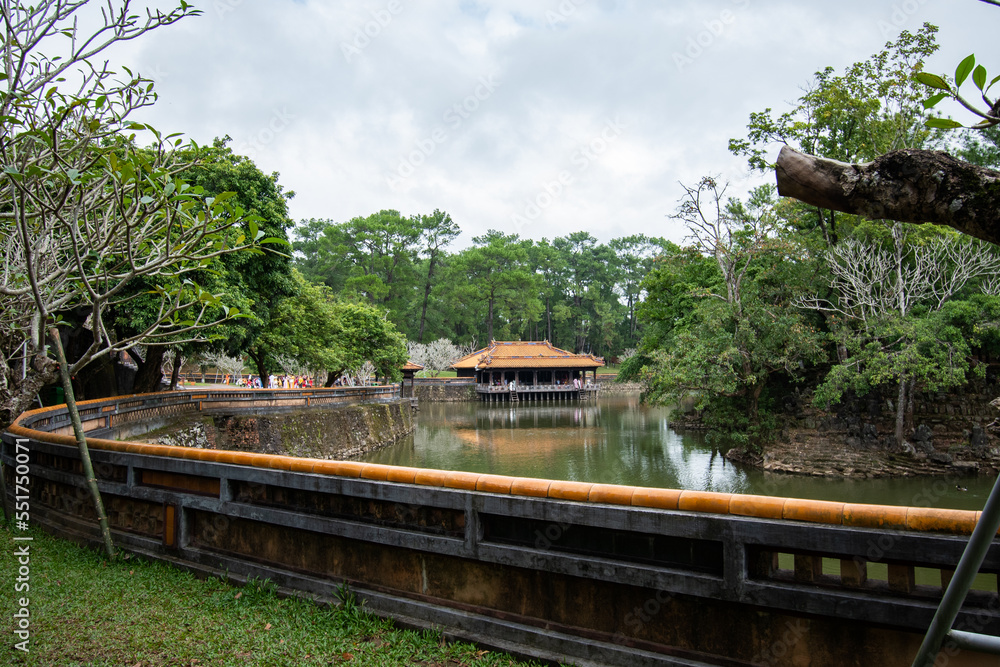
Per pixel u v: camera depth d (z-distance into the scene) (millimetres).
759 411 25203
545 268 88938
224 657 3717
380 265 73500
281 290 20812
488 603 3871
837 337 22734
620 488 3418
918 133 21203
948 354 20703
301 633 3945
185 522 5270
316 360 30531
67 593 4656
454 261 75250
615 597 3471
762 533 2980
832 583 2965
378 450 30156
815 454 22625
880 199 1857
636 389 72875
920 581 8750
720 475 21938
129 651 3787
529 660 3533
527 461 25562
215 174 18203
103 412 13859
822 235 25906
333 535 4367
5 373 6297
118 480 5906
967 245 22688
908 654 2754
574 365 64188
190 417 18703
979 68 1729
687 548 3289
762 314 23469
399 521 4203
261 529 4926
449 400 63344
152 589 4723
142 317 15156
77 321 16281
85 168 4918
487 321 83375
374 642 3832
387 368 40781
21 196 4348
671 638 3312
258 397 23500
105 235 5438
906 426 22938
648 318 38250
